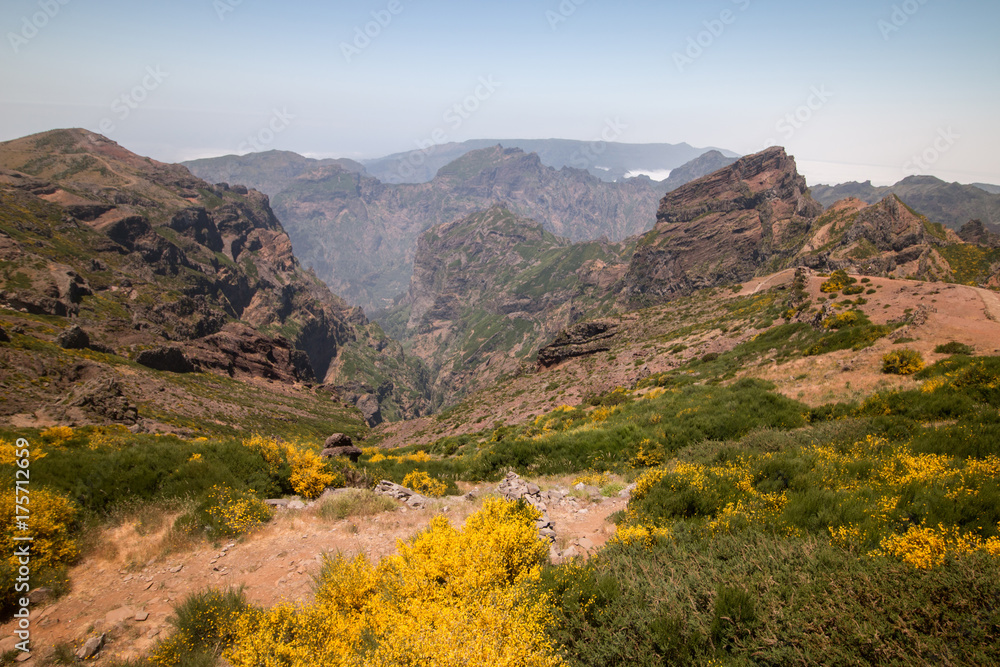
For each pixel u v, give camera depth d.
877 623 4.18
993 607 4.11
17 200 164.75
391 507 10.98
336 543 8.90
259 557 8.27
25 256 111.56
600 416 27.83
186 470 10.41
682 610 4.92
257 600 6.86
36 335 74.81
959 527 6.12
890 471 8.86
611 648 4.60
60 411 36.16
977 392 14.09
